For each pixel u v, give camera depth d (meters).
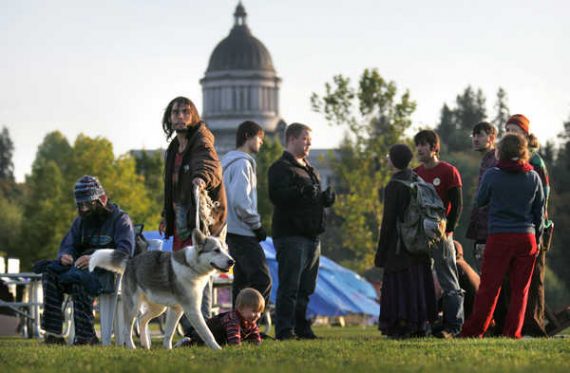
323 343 13.30
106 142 87.38
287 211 16.39
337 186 89.06
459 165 93.56
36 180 104.62
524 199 14.61
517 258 14.69
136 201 86.38
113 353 11.12
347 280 45.56
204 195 13.46
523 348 11.84
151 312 13.21
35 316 21.20
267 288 15.80
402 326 15.73
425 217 15.55
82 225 14.97
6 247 107.06
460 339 14.01
